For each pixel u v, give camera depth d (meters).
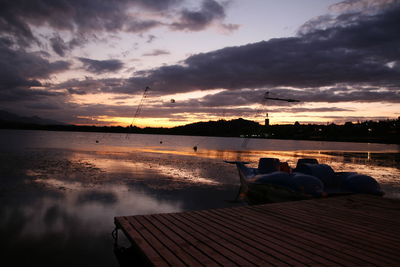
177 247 3.76
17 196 8.87
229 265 3.23
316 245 3.86
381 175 16.50
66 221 6.69
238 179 13.41
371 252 3.63
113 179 12.38
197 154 30.61
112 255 4.98
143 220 4.98
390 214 5.61
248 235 4.24
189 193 10.05
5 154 22.44
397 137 149.38
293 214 5.53
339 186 8.55
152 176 13.58
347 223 4.94
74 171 14.34
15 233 5.89
